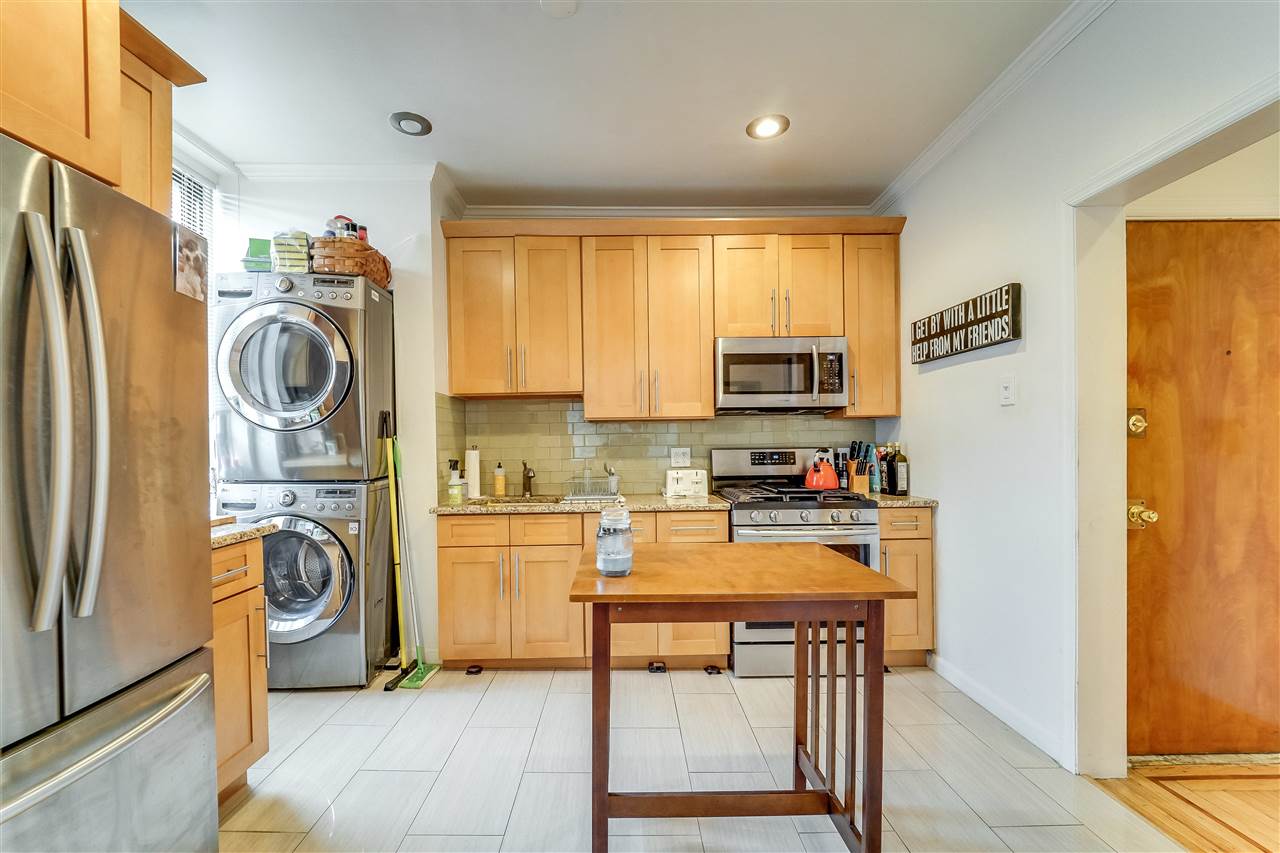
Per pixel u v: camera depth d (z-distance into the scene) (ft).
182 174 7.85
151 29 5.44
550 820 5.03
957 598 7.69
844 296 9.37
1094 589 5.53
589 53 5.93
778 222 9.27
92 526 2.77
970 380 7.34
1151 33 4.66
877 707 4.17
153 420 3.38
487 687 7.80
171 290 3.54
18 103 2.73
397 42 5.71
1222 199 5.91
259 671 5.55
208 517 3.90
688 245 9.32
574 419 10.32
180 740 3.53
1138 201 5.91
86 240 2.85
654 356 9.29
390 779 5.64
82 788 2.81
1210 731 6.01
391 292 8.55
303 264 7.64
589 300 9.25
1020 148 6.33
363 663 7.69
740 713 7.02
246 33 5.53
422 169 8.48
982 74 6.37
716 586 4.25
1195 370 5.98
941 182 8.05
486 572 8.32
